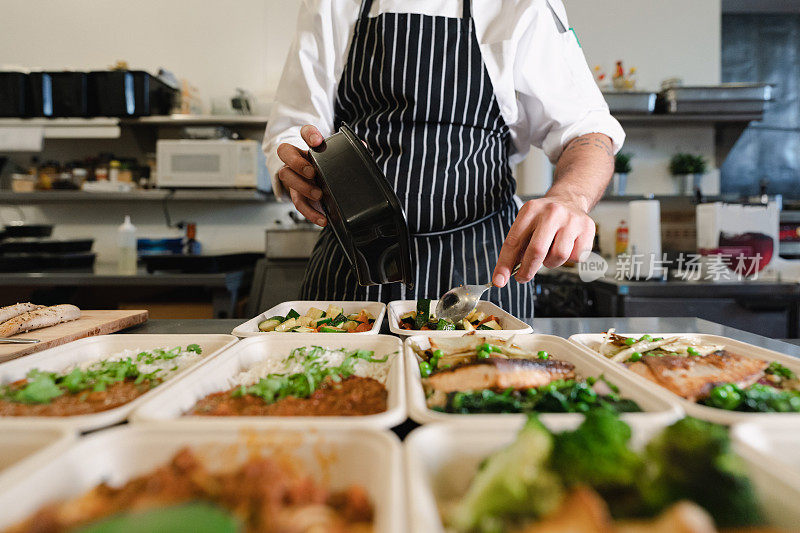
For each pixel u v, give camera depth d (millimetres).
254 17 3596
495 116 1473
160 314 2957
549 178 3396
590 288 2664
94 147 3590
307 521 387
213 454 485
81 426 526
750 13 4250
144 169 3451
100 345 939
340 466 485
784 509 395
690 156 3465
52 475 427
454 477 481
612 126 1465
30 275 2674
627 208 3578
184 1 3600
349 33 1448
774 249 2451
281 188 1434
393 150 1401
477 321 1203
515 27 1396
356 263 988
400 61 1366
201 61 3613
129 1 3600
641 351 898
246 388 729
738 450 458
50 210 3629
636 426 516
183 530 337
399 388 636
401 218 901
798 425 524
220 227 3678
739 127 3398
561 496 378
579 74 1487
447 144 1396
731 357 787
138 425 498
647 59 3645
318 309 1236
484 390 672
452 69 1384
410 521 354
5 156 3576
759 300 2236
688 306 2273
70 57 3613
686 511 319
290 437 493
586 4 3645
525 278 932
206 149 3064
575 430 433
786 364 802
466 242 1426
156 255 2717
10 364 766
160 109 3207
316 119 1504
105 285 2959
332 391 716
